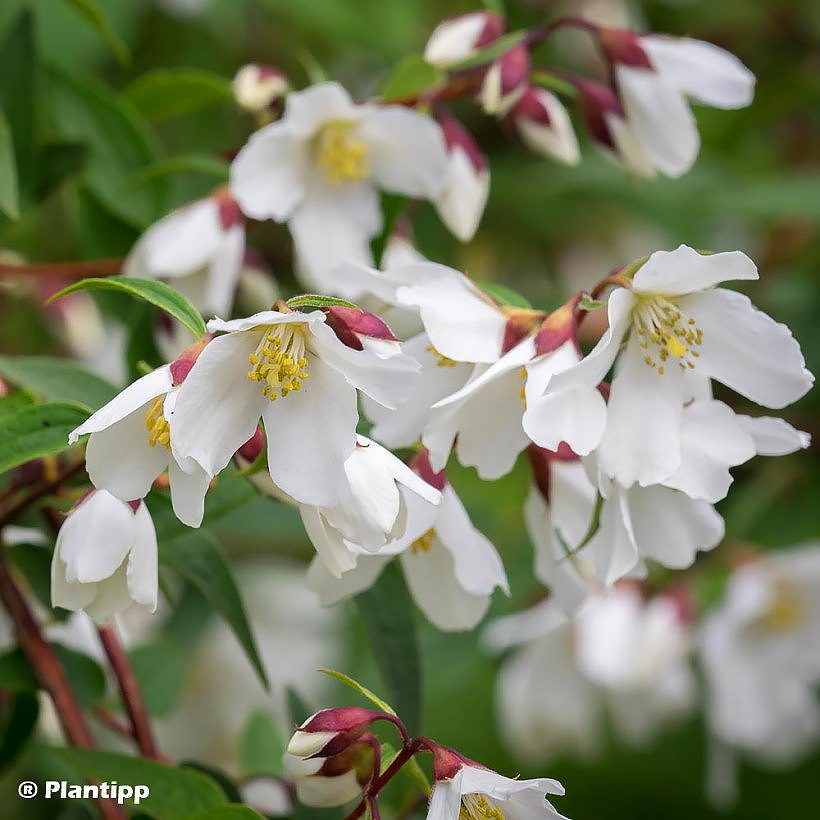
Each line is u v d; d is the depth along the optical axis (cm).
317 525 38
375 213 48
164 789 42
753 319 40
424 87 49
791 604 58
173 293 39
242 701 58
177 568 44
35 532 46
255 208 47
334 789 40
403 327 46
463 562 41
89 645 48
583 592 43
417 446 41
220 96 52
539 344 40
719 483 40
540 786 38
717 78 47
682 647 55
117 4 57
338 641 61
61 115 51
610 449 40
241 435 38
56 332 55
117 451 38
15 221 49
